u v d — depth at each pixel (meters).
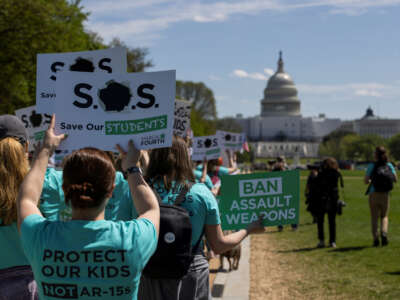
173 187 4.01
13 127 3.95
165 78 3.39
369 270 10.09
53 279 2.75
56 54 4.12
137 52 56.00
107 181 2.81
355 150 149.12
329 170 13.19
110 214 4.30
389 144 146.00
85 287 2.74
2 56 21.95
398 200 28.25
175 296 3.76
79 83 3.41
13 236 3.57
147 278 3.77
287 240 14.95
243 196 4.57
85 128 3.42
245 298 8.20
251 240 15.10
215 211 4.03
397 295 8.14
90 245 2.75
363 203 26.86
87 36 29.56
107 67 4.12
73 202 2.78
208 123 103.31
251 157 130.62
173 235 3.66
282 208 4.54
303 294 8.44
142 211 3.08
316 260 11.39
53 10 22.20
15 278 3.55
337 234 15.53
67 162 2.82
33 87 24.55
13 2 20.81
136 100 3.42
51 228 2.81
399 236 14.72
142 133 3.40
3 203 3.47
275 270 10.50
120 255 2.77
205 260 4.09
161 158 3.98
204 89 106.31
